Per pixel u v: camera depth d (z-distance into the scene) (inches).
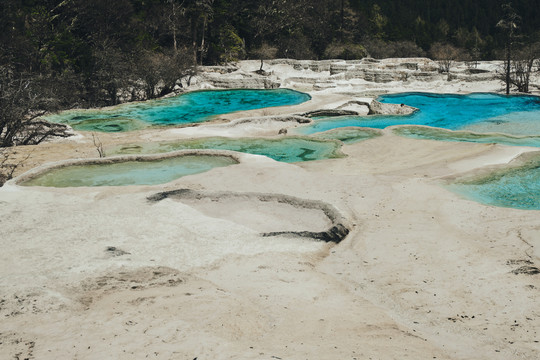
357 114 1095.6
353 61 1754.4
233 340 221.6
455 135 779.4
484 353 223.0
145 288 287.3
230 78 1488.7
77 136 840.3
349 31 2423.7
